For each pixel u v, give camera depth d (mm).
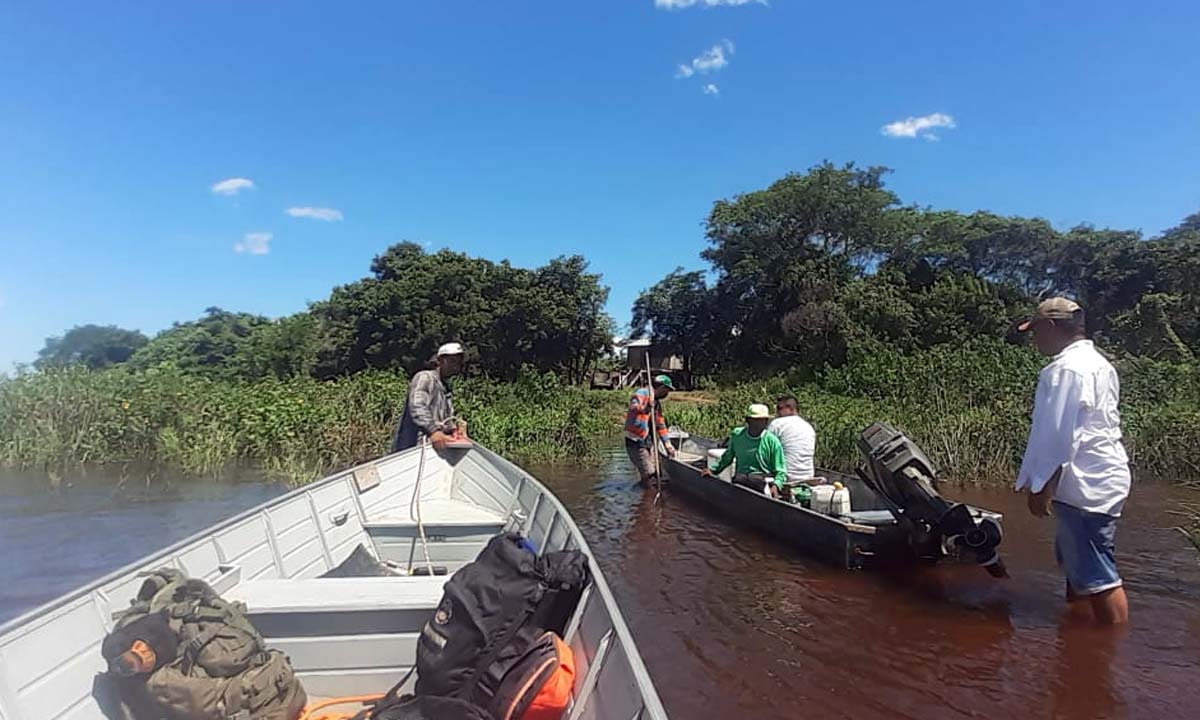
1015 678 4777
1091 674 4801
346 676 3742
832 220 45969
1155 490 10703
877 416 13281
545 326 41625
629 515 9602
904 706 4469
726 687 4746
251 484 11102
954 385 14156
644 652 5297
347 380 18406
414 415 7230
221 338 42250
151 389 13844
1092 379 5164
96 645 3066
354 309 41125
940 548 6816
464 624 3109
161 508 9375
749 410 9070
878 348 34594
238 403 14102
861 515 7555
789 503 7789
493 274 42812
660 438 11812
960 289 39062
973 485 11062
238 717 2957
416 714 2906
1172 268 38156
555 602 3252
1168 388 15039
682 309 52594
